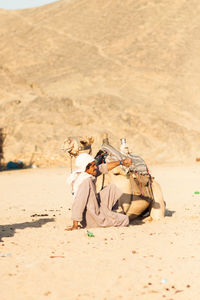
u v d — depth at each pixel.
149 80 70.56
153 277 5.68
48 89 65.06
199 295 5.08
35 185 22.28
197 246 7.26
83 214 9.12
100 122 54.84
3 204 14.48
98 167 9.05
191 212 11.50
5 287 5.37
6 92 60.72
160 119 57.84
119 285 5.40
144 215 10.39
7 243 7.68
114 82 69.50
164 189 18.62
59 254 6.86
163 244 7.46
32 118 51.72
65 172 33.91
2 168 40.56
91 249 7.15
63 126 51.62
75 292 5.18
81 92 64.81
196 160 48.81
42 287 5.36
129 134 54.34
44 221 10.27
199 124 60.69
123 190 9.61
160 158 51.53
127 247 7.27
